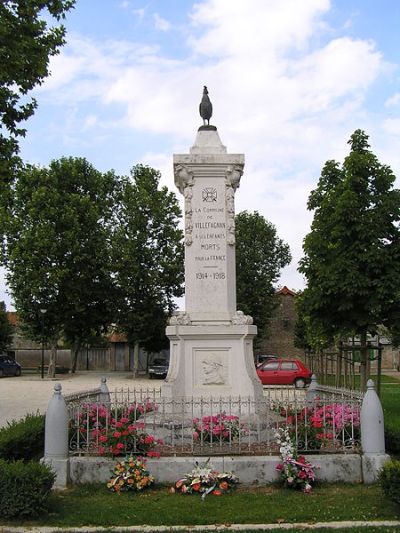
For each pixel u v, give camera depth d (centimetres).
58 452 841
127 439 857
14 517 690
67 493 795
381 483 727
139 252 4266
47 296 4041
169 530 652
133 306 4322
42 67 1451
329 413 926
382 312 1528
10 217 3956
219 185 1170
